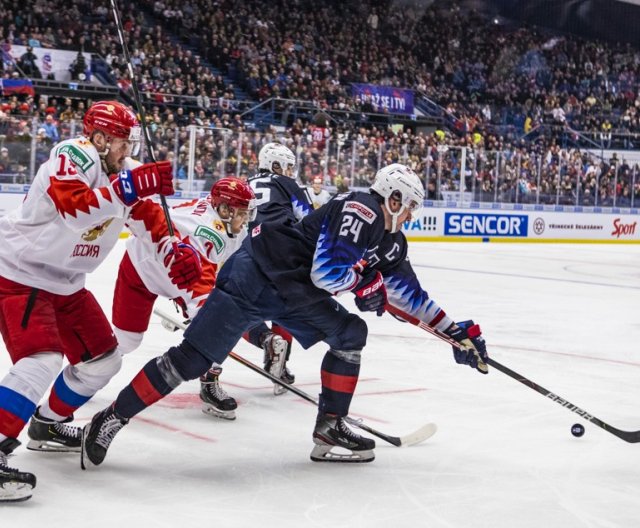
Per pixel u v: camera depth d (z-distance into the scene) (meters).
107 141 3.12
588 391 5.44
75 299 3.38
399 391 5.17
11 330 3.09
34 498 3.06
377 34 28.64
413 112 25.41
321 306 3.55
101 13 22.41
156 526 2.85
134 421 4.25
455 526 2.97
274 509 3.07
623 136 28.38
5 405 2.96
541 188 21.42
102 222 3.14
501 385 5.46
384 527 2.93
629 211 22.80
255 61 24.38
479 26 30.64
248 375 5.52
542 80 30.88
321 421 3.68
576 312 9.43
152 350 6.08
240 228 4.35
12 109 16.95
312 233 3.47
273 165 5.34
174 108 21.28
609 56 32.38
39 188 3.07
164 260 3.34
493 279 12.59
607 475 3.67
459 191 20.27
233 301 3.41
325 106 23.47
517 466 3.76
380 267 3.76
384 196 3.51
